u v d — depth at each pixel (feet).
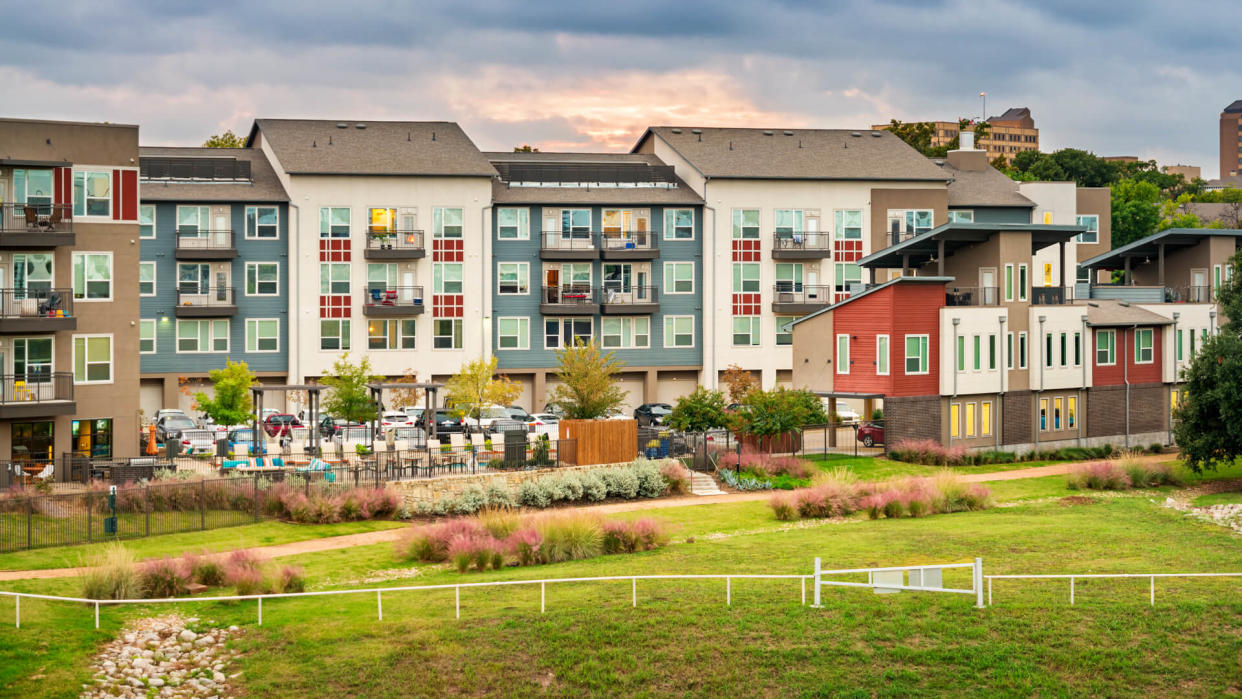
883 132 262.88
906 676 81.00
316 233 215.31
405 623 88.33
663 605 92.94
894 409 179.93
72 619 86.43
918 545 119.34
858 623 89.10
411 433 176.14
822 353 189.88
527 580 101.50
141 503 125.39
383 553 115.96
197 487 129.08
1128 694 79.05
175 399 210.59
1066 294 203.82
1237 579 102.17
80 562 106.32
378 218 218.18
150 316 209.87
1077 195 277.85
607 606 92.73
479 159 227.20
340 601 95.09
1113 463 167.73
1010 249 190.60
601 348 209.46
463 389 189.06
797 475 164.35
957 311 183.11
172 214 210.59
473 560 110.11
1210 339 168.04
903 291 180.75
